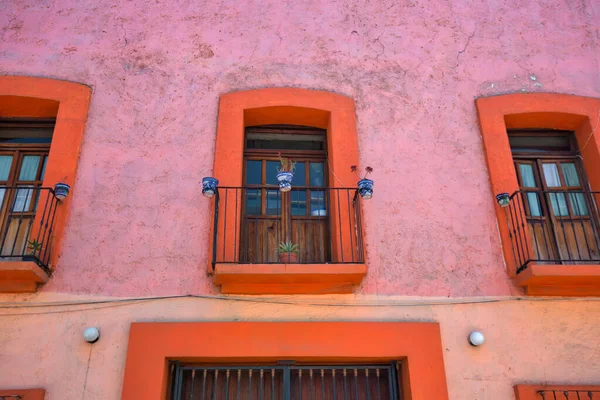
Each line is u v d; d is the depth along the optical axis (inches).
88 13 300.0
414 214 259.0
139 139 266.8
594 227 271.0
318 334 228.1
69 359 220.5
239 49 295.1
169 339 223.6
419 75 294.5
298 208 271.1
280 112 280.8
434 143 276.8
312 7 309.6
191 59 290.5
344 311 236.1
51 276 234.1
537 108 286.2
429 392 220.8
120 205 251.0
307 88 286.2
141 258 240.8
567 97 290.8
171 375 224.8
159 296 234.1
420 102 287.0
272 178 276.8
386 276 244.5
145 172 259.1
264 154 281.6
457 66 298.8
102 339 224.8
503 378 228.4
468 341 234.1
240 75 287.7
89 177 255.9
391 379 229.9
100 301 231.5
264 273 226.1
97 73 282.8
